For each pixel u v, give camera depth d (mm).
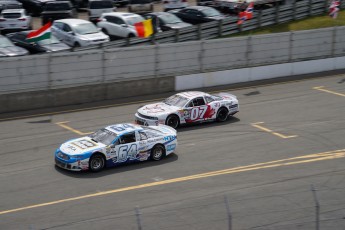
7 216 34719
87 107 57938
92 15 93938
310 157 45562
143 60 61719
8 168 42469
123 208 36000
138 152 43344
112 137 42781
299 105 59656
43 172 41750
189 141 48875
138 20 80750
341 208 36688
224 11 91812
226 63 66688
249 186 39844
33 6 101875
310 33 71188
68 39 75125
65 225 33438
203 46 64688
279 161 44625
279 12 86250
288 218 35094
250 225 34000
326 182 40844
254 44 67812
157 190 38875
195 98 52594
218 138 49625
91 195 37906
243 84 67438
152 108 52000
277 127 52750
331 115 56375
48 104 57406
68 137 49344
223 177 41375
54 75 57312
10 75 55219
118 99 60688
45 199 37219
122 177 41031
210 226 33688
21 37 71375
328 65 73375
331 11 79312
